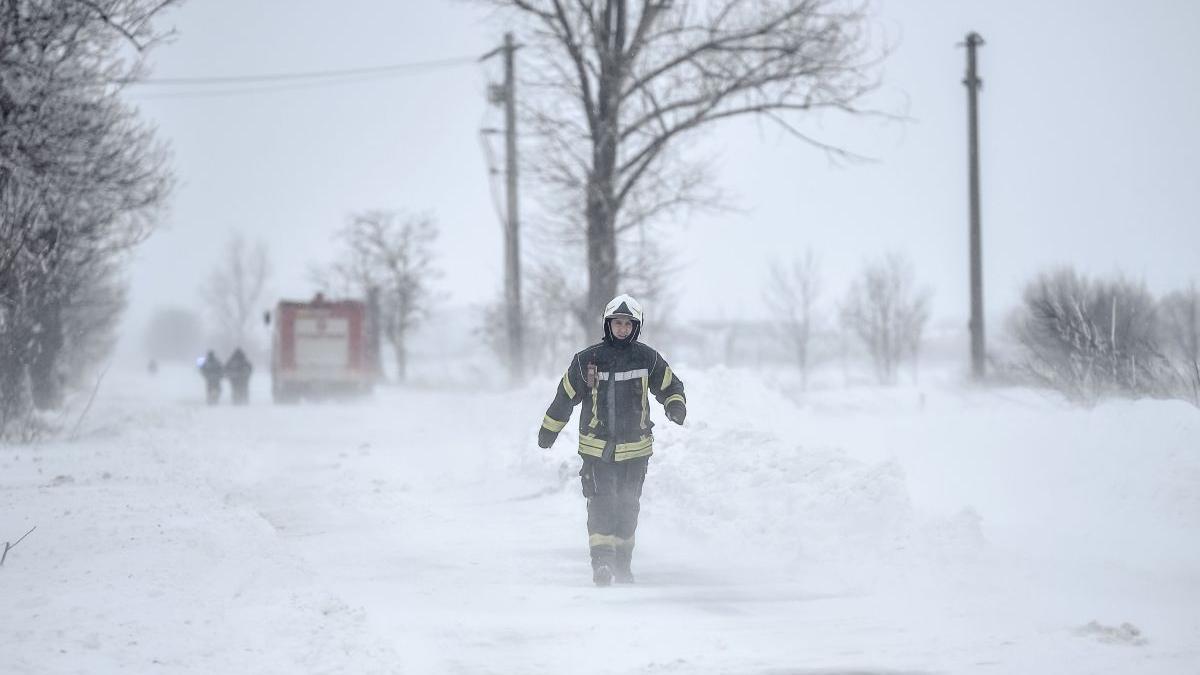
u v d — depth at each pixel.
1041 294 54.19
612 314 24.06
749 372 43.72
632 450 23.72
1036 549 23.89
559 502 35.97
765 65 77.44
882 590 21.84
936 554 23.20
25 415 56.00
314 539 29.45
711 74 77.25
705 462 31.03
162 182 50.31
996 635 17.58
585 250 92.69
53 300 57.62
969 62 88.44
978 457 32.75
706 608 20.62
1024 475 30.16
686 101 78.75
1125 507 26.31
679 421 23.95
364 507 35.53
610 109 79.44
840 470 27.72
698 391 41.53
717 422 38.44
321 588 20.73
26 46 40.72
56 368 79.25
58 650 15.38
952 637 17.58
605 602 21.30
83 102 44.19
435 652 17.16
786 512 27.00
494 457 45.22
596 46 78.00
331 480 42.72
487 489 39.47
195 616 17.62
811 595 21.75
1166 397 41.56
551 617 19.86
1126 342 45.66
